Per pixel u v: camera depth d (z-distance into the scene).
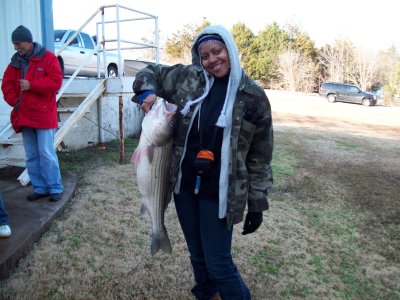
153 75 2.38
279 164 7.60
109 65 12.11
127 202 4.86
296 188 6.12
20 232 3.52
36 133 4.22
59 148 7.23
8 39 5.97
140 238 3.90
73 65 10.45
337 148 9.88
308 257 3.82
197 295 2.67
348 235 4.45
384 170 7.73
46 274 3.12
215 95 2.21
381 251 4.10
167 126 2.26
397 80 35.47
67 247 3.58
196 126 2.23
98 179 5.73
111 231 4.00
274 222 4.60
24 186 4.84
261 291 3.19
